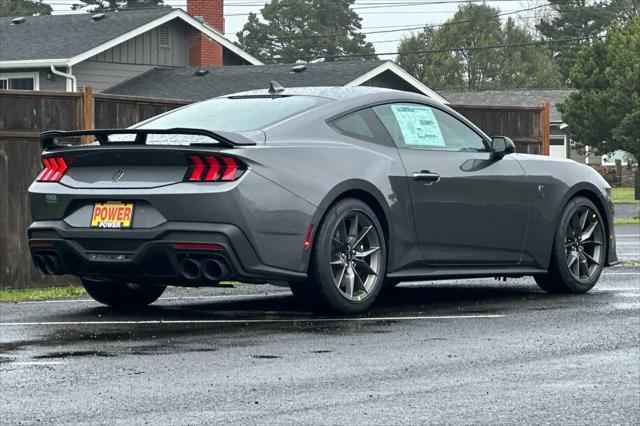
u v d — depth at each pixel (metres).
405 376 8.41
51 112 15.09
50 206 11.52
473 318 11.39
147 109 15.93
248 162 10.89
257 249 10.90
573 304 12.53
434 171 12.31
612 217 14.09
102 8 109.88
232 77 43.38
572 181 13.59
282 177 11.05
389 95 12.42
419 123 12.52
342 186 11.42
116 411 7.32
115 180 11.23
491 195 12.79
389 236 11.93
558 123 90.69
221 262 10.83
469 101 96.69
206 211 10.78
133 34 44.34
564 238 13.47
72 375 8.44
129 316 11.66
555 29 124.25
